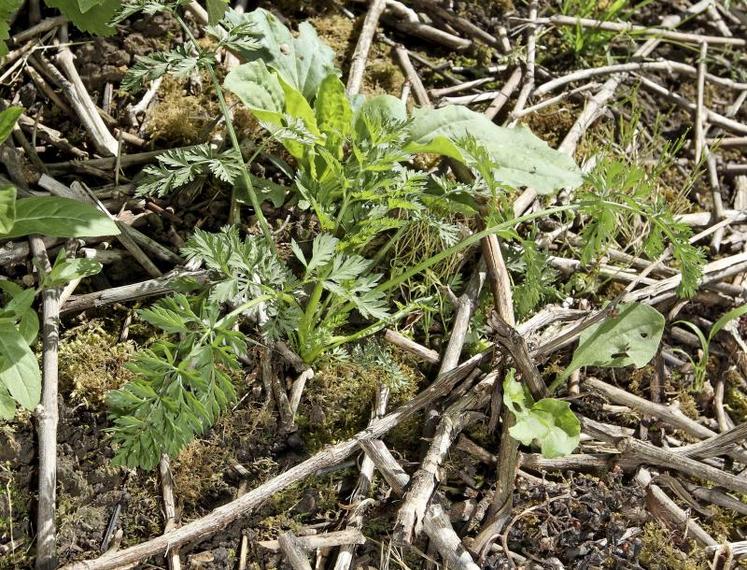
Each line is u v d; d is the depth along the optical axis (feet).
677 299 2.53
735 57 3.06
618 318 2.27
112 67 2.52
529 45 2.81
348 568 2.06
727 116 2.95
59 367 2.17
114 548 2.04
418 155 2.55
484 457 2.24
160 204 2.41
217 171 2.14
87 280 2.28
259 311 2.24
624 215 2.60
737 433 2.25
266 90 2.24
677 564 2.19
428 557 2.09
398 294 2.43
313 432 2.23
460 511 2.17
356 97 2.44
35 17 2.54
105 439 2.12
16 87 2.47
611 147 2.74
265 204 2.45
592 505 2.21
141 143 2.47
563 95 2.76
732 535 2.26
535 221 2.55
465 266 2.48
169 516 2.07
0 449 2.06
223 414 2.19
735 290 2.56
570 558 2.17
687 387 2.45
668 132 2.87
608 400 2.39
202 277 2.27
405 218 2.41
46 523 1.99
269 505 2.13
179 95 2.54
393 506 2.15
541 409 2.16
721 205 2.72
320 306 2.32
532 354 2.28
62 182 2.39
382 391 2.27
